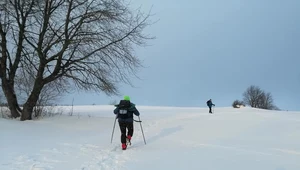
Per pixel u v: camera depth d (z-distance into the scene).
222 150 9.21
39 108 17.84
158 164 7.26
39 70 16.28
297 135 12.21
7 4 15.28
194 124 17.08
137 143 11.18
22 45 16.80
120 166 7.13
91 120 17.09
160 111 38.69
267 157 8.09
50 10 16.25
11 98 16.83
